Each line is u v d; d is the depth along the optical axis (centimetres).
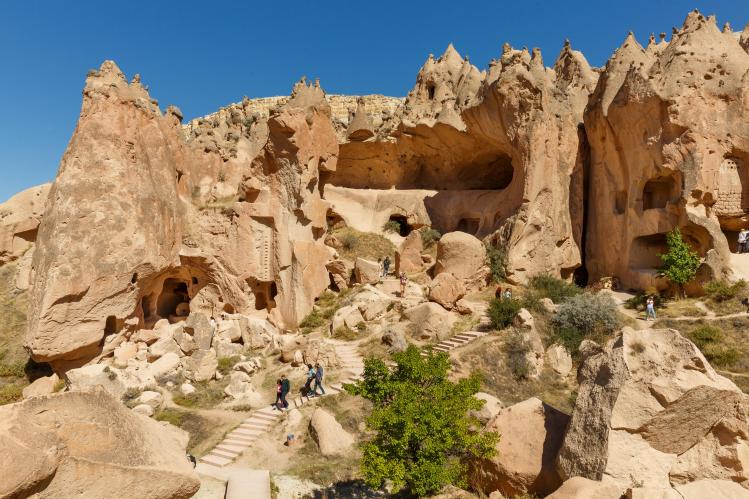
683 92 2469
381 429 1132
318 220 3077
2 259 3641
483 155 3712
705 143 2458
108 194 2417
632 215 2719
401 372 1227
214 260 2916
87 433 727
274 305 2981
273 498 1357
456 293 2480
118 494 715
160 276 2748
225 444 1728
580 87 3447
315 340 2255
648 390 930
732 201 2497
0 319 3078
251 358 2391
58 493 673
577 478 894
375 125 4175
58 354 2239
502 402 1858
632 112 2647
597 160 3019
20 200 3797
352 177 4303
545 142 2878
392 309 2644
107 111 2509
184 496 785
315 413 1739
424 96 4331
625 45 2967
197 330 2550
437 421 1061
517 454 1069
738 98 2503
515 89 2866
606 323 2252
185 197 3009
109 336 2433
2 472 615
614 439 916
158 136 2730
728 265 2367
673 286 2445
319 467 1509
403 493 1296
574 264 3034
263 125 3938
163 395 2169
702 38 2627
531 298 2489
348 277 3094
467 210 3600
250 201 2967
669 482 909
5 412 674
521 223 2841
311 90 3019
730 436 940
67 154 2480
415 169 4103
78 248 2292
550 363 2139
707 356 1955
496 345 2134
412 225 3844
